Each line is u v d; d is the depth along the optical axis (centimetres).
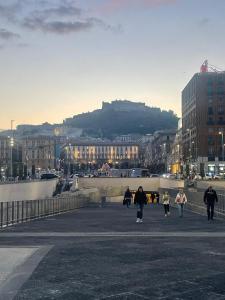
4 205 2414
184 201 3078
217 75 13562
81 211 4153
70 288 948
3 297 873
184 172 15538
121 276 1063
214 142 13425
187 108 15662
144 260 1273
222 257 1320
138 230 2112
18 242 1670
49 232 2030
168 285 971
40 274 1090
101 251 1437
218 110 13500
